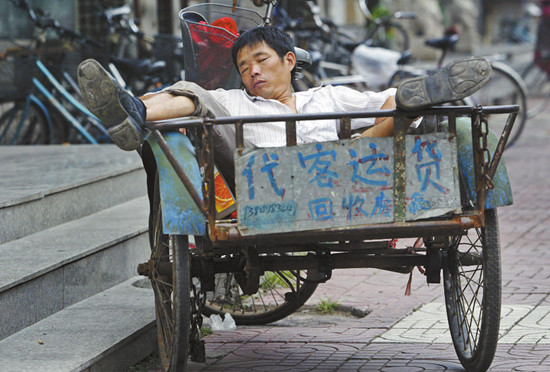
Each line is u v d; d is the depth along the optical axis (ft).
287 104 15.53
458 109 13.41
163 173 13.84
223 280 19.65
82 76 12.53
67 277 17.92
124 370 15.88
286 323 19.75
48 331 16.21
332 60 43.34
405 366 16.03
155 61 37.47
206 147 13.00
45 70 34.88
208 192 13.17
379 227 13.38
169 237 15.12
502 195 14.33
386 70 39.11
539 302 20.31
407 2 92.89
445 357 16.53
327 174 13.20
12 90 34.73
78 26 43.21
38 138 34.88
